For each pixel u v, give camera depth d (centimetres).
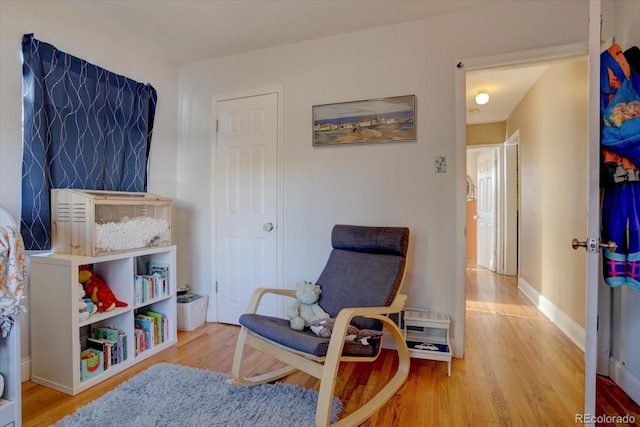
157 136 294
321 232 267
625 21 186
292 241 276
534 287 355
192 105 311
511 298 373
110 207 217
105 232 207
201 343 256
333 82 263
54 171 212
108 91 246
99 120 239
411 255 242
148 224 238
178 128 315
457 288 231
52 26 213
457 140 230
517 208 489
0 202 190
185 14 233
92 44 238
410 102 242
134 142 268
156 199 245
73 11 225
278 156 280
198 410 168
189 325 283
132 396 180
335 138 262
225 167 299
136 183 270
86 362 192
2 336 148
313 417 163
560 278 283
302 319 194
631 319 180
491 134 501
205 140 306
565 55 209
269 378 197
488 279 467
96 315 202
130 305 220
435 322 218
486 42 224
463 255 230
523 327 284
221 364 221
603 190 155
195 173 310
